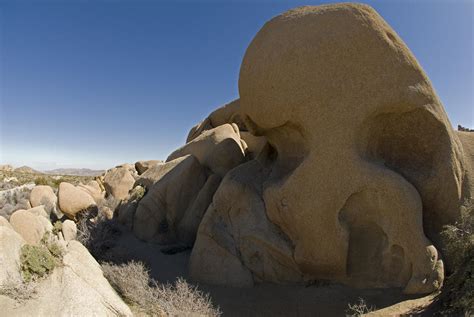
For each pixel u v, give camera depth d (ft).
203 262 31.01
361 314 23.15
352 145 25.43
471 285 20.97
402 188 24.63
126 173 55.16
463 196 27.02
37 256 21.81
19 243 22.31
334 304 25.75
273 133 30.73
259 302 27.12
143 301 24.45
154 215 39.68
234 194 31.91
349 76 25.45
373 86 25.22
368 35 25.46
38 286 20.43
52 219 46.93
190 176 40.14
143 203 40.37
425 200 26.63
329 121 25.66
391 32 26.13
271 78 27.25
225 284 29.73
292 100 26.58
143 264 32.27
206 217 32.42
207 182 39.29
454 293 21.85
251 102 29.09
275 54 27.17
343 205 25.62
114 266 28.78
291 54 26.55
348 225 26.43
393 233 25.11
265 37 28.81
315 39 26.14
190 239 37.96
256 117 29.30
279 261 29.35
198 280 30.68
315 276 28.43
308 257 27.55
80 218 44.16
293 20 27.63
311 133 26.30
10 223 26.58
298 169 26.76
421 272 24.06
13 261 20.92
